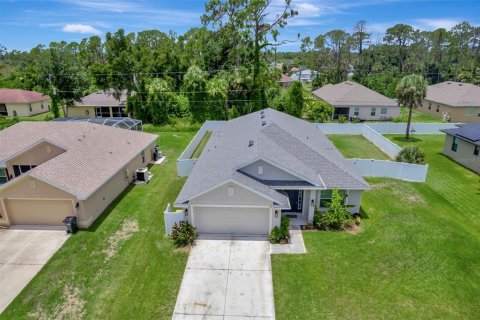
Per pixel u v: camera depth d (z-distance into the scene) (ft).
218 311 41.14
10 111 167.94
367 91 156.97
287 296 43.14
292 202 62.80
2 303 42.45
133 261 50.42
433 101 156.04
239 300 42.70
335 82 259.19
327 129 128.88
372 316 39.58
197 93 139.85
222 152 71.97
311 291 43.75
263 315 40.40
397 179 80.94
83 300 42.96
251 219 56.13
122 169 75.31
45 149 71.97
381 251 51.29
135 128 112.68
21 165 73.51
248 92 147.95
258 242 54.90
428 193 73.20
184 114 149.07
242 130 84.33
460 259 48.98
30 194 58.18
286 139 69.21
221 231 57.31
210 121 132.87
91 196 61.00
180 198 55.93
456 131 95.91
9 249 53.47
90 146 75.77
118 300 42.96
